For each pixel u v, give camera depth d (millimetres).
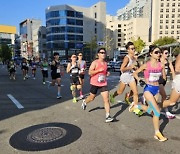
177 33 136250
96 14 105938
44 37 122625
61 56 98375
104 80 5984
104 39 106375
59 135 4867
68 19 98062
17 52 138750
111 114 6480
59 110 7172
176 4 134500
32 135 4922
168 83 13586
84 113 6703
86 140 4574
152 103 4652
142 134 4832
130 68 6297
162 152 3963
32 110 7250
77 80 8781
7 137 4879
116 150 4090
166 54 6863
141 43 94438
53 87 13102
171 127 5223
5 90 12141
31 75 24188
